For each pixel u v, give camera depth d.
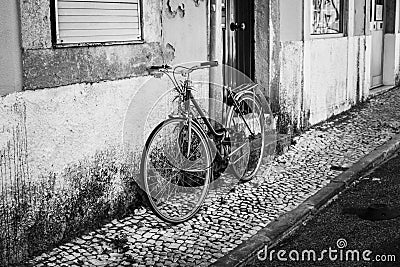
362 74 10.88
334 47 9.47
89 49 4.64
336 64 9.62
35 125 4.15
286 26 7.94
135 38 5.19
